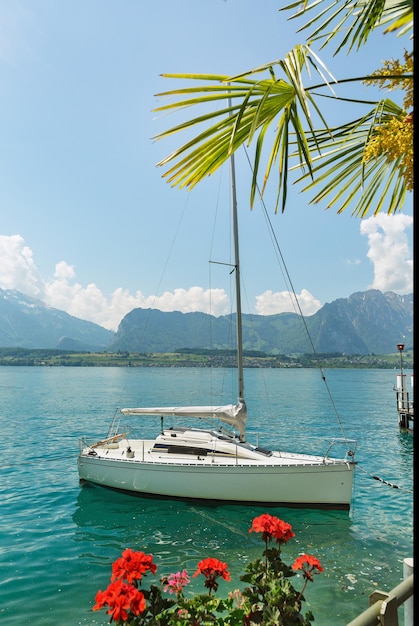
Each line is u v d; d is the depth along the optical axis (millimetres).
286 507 13695
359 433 32500
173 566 10047
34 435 31734
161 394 76125
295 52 3043
